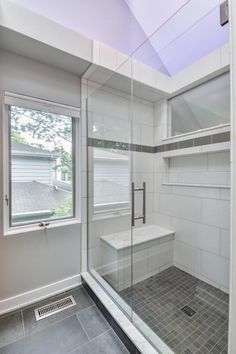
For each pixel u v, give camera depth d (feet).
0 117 4.75
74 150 6.27
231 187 2.16
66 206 6.21
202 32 5.38
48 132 5.75
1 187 4.83
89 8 5.27
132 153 7.36
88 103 6.30
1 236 4.83
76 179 6.29
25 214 5.41
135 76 6.32
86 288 5.85
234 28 2.12
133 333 3.93
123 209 7.00
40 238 5.43
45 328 4.41
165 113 7.61
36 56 5.04
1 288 4.84
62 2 4.87
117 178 6.98
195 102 6.55
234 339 2.13
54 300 5.40
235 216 2.10
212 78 5.93
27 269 5.22
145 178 7.62
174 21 5.67
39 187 5.65
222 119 5.75
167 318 4.51
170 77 7.16
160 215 7.65
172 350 3.67
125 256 5.82
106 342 4.07
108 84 6.60
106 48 5.64
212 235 5.86
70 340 4.11
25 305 5.13
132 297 5.24
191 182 6.72
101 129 6.63
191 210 6.52
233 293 2.13
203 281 5.99
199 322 4.40
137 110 7.46
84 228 6.30
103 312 4.84
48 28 4.59
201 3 4.87
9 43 4.50
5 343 4.02
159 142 7.80
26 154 5.38
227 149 5.43
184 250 6.69
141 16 6.04
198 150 6.30
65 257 5.92
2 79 4.76
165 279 6.19
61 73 5.73
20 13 4.21
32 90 5.20
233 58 2.13
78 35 5.10
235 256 2.10
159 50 6.62
